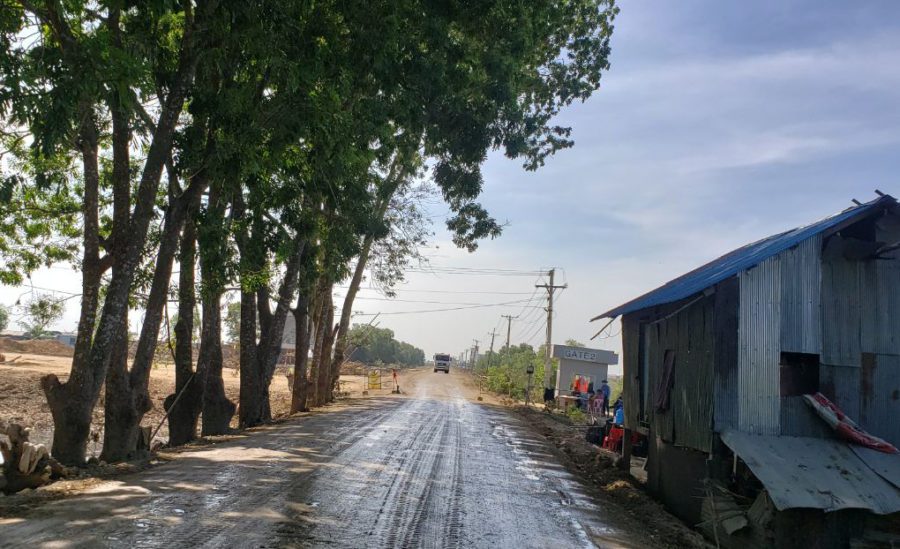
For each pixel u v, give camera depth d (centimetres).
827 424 1065
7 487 961
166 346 2028
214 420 1856
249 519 800
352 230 2122
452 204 2305
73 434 1225
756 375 1054
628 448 1648
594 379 4956
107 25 1201
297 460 1297
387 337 16025
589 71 2245
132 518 769
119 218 1298
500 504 1053
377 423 2227
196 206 1459
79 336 1261
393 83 1563
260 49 1241
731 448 1007
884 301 1136
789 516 912
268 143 1357
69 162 1645
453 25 1764
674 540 984
